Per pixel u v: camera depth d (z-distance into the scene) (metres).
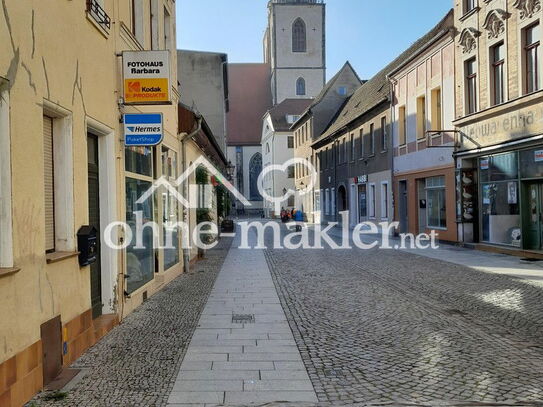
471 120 18.47
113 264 7.57
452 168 20.23
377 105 28.94
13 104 4.41
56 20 5.43
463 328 7.34
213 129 30.22
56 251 5.70
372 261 16.02
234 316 8.26
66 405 4.49
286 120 66.06
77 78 6.08
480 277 12.09
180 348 6.38
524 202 16.00
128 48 8.61
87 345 6.23
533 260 14.91
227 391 4.92
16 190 4.43
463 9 19.08
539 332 7.07
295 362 5.84
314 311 8.66
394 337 6.90
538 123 14.84
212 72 30.42
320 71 75.06
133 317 8.12
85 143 6.34
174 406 4.54
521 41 15.65
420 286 11.09
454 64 20.00
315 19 74.50
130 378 5.25
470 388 4.95
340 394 4.84
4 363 4.12
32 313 4.67
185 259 13.94
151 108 10.30
